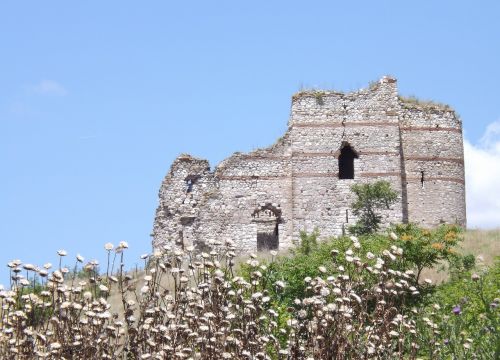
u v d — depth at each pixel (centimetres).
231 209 6406
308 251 5041
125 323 1722
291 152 6419
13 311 1642
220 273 1750
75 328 1634
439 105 6581
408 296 3086
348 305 1761
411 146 6488
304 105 6456
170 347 1616
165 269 1800
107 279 1839
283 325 2073
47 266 1675
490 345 1933
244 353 1639
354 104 6456
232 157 6462
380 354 1770
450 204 6450
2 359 1560
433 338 1953
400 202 6297
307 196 6356
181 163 6550
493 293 2669
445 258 4028
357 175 6378
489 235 5497
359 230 6116
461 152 6550
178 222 6494
